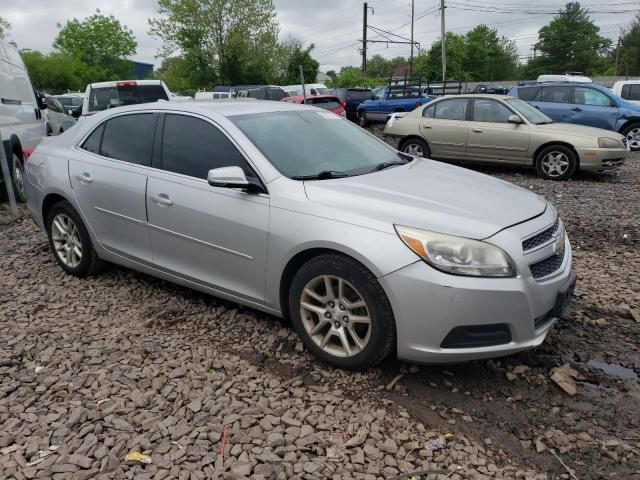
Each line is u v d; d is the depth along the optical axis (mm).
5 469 2623
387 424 2967
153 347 3775
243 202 3686
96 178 4586
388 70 74688
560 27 82812
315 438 2834
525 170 11680
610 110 13750
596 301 4566
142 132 4438
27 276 5156
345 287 3334
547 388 3340
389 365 3547
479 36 88688
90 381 3355
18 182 8852
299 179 3652
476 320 3049
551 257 3412
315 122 4477
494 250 3061
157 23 43438
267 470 2611
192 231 3967
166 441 2814
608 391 3318
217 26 43219
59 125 12422
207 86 44531
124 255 4566
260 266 3646
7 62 8922
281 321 4137
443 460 2707
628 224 6961
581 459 2742
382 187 3600
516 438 2902
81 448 2758
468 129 11180
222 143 3939
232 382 3340
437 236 3076
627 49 74562
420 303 3057
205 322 4168
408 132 11961
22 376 3438
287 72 47094
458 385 3355
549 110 14148
